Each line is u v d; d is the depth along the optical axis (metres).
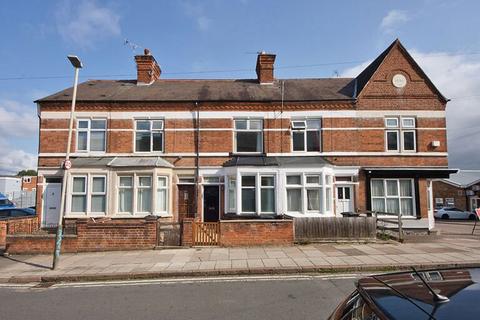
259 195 16.59
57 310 6.64
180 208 17.84
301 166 16.70
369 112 18.25
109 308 6.68
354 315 2.87
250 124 18.44
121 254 11.63
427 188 18.33
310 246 12.52
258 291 7.63
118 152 17.95
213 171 17.86
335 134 18.14
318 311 6.26
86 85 20.89
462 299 2.38
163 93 19.25
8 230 14.53
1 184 40.41
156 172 17.03
